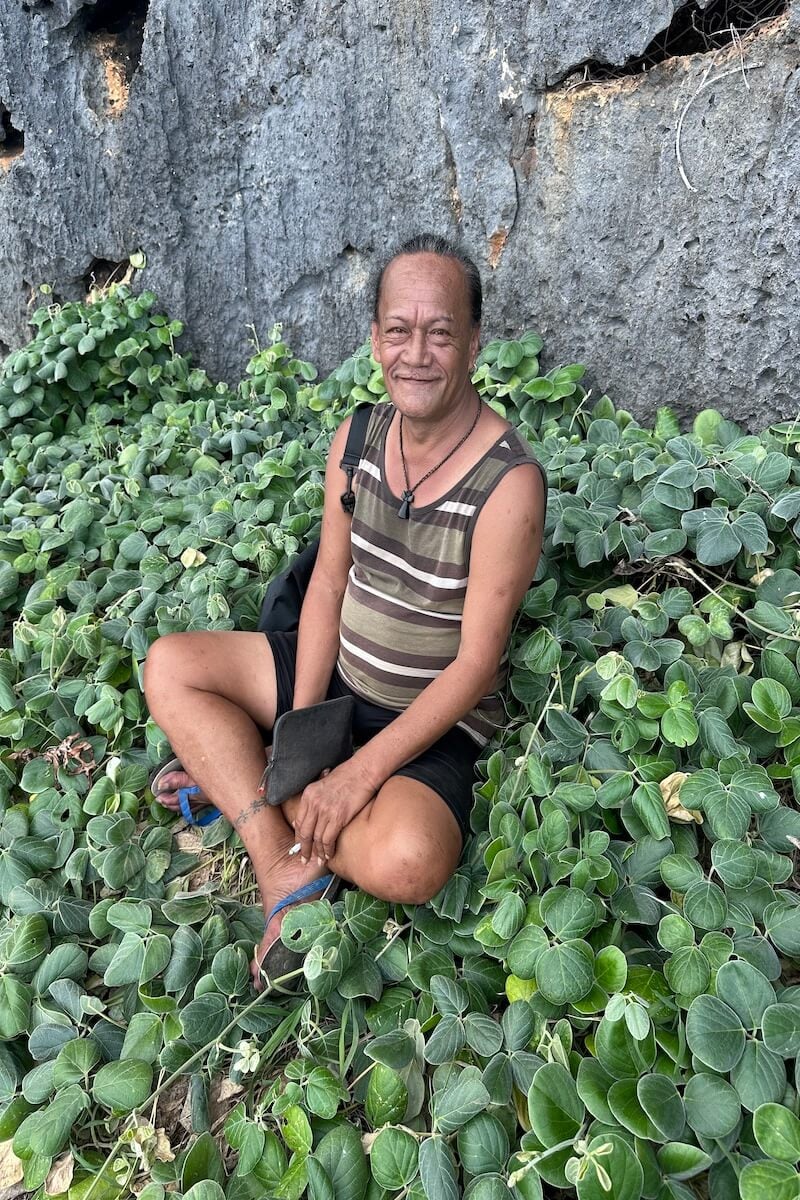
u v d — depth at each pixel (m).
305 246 3.41
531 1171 1.32
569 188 2.71
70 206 3.72
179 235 3.61
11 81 3.56
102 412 3.59
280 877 1.80
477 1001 1.59
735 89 2.32
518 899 1.61
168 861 2.04
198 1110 1.58
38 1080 1.63
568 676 1.99
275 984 1.67
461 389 1.71
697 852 1.70
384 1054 1.50
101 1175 1.52
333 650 2.04
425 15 2.79
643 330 2.71
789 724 1.76
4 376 3.57
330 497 1.94
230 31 3.18
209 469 3.03
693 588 2.19
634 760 1.78
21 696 2.35
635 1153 1.29
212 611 2.34
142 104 3.42
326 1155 1.43
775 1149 1.25
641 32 2.45
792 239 2.35
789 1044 1.35
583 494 2.29
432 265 1.61
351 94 3.04
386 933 1.75
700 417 2.56
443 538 1.73
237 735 1.91
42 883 1.94
